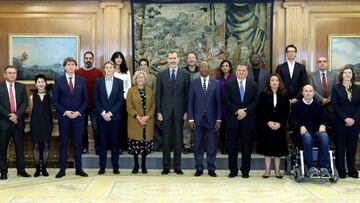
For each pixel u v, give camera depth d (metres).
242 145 6.70
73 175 6.81
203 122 6.81
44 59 8.56
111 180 6.47
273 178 6.66
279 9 8.52
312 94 6.57
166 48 8.53
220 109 6.83
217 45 8.50
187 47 8.53
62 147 6.70
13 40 8.54
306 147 6.27
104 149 6.91
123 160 7.50
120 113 6.91
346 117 6.62
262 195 5.61
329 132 6.86
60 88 6.68
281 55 8.53
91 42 8.59
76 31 8.59
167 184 6.21
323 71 7.46
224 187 6.04
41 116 6.75
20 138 6.73
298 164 6.49
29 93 8.51
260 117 6.71
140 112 6.89
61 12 8.55
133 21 8.48
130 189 5.91
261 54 8.45
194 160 7.50
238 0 8.40
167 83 6.91
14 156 7.72
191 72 7.64
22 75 8.52
